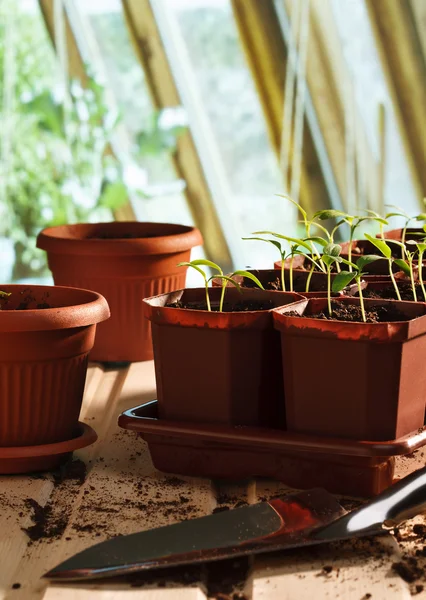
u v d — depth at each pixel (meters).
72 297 1.11
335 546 0.78
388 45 2.80
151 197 3.10
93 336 1.04
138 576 0.72
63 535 0.81
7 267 3.36
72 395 1.02
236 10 2.88
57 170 3.35
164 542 0.74
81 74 3.18
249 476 0.96
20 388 0.97
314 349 0.90
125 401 1.25
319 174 3.03
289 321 0.90
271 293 1.03
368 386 0.88
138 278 1.49
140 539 0.75
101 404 1.26
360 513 0.77
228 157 3.16
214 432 0.94
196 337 0.95
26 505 0.89
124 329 1.51
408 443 0.88
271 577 0.73
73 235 1.66
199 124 3.12
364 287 1.15
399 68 2.82
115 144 3.32
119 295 1.50
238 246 3.23
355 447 0.88
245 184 3.19
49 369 0.98
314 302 0.99
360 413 0.89
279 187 3.16
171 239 1.50
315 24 2.82
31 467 0.99
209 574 0.75
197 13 2.98
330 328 0.88
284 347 0.93
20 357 0.95
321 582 0.72
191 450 0.97
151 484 0.95
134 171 3.08
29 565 0.76
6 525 0.84
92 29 3.12
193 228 1.61
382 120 2.90
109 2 3.05
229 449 0.95
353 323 0.87
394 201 3.03
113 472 0.99
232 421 0.96
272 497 0.92
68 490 0.95
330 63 2.87
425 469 0.80
